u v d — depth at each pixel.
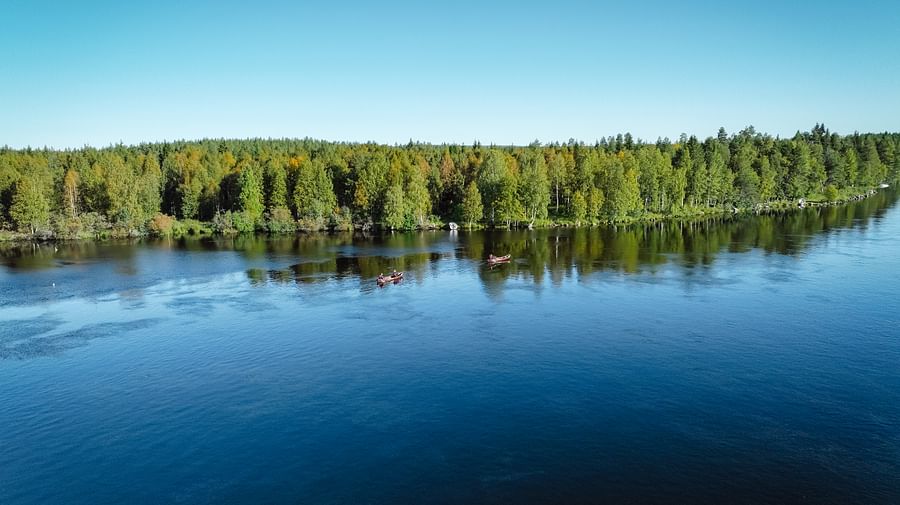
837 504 33.25
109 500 35.31
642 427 42.31
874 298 74.38
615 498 34.22
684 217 192.12
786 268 95.56
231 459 39.44
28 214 164.62
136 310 78.25
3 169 182.25
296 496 35.16
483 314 72.75
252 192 183.12
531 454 39.06
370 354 58.72
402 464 38.25
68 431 43.84
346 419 44.66
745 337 60.91
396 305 78.44
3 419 45.91
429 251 129.75
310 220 178.12
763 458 37.91
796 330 62.66
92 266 115.50
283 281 96.94
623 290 83.50
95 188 184.50
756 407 45.00
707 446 39.53
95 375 54.56
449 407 46.28
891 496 33.81
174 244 153.25
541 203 179.38
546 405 46.19
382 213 180.88
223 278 100.69
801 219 170.38
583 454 38.91
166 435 42.91
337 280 96.88
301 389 50.47
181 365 56.78
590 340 61.41
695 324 65.88
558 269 101.62
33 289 92.75
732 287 83.06
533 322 68.62
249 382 52.25
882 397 46.25
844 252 109.06
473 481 36.16
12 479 37.72
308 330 67.25
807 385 48.75
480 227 179.00
